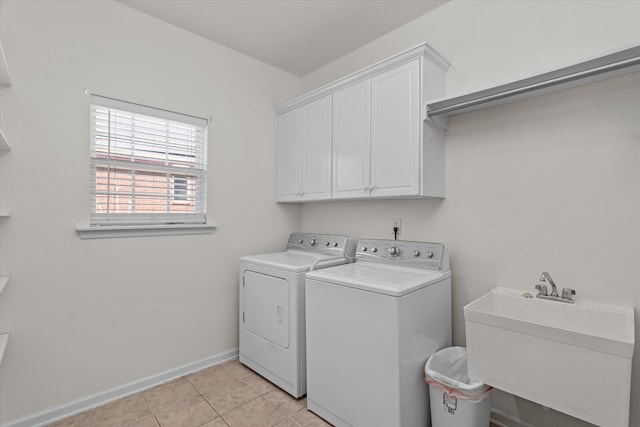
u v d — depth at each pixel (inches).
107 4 79.3
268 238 112.9
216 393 82.4
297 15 86.4
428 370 63.2
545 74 58.2
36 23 69.9
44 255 70.9
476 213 76.0
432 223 84.2
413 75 74.7
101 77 78.3
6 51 66.4
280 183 113.3
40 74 70.3
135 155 85.0
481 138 75.3
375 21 89.3
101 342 78.2
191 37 94.1
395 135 78.0
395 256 84.0
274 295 85.6
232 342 102.5
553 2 64.9
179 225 89.8
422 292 65.7
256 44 100.8
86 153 76.3
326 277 71.3
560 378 48.8
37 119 70.0
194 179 96.3
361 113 85.7
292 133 108.4
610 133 58.2
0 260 66.1
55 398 71.9
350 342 66.2
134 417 72.6
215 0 80.2
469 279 76.9
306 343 76.2
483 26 74.9
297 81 123.0
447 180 81.3
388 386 60.0
